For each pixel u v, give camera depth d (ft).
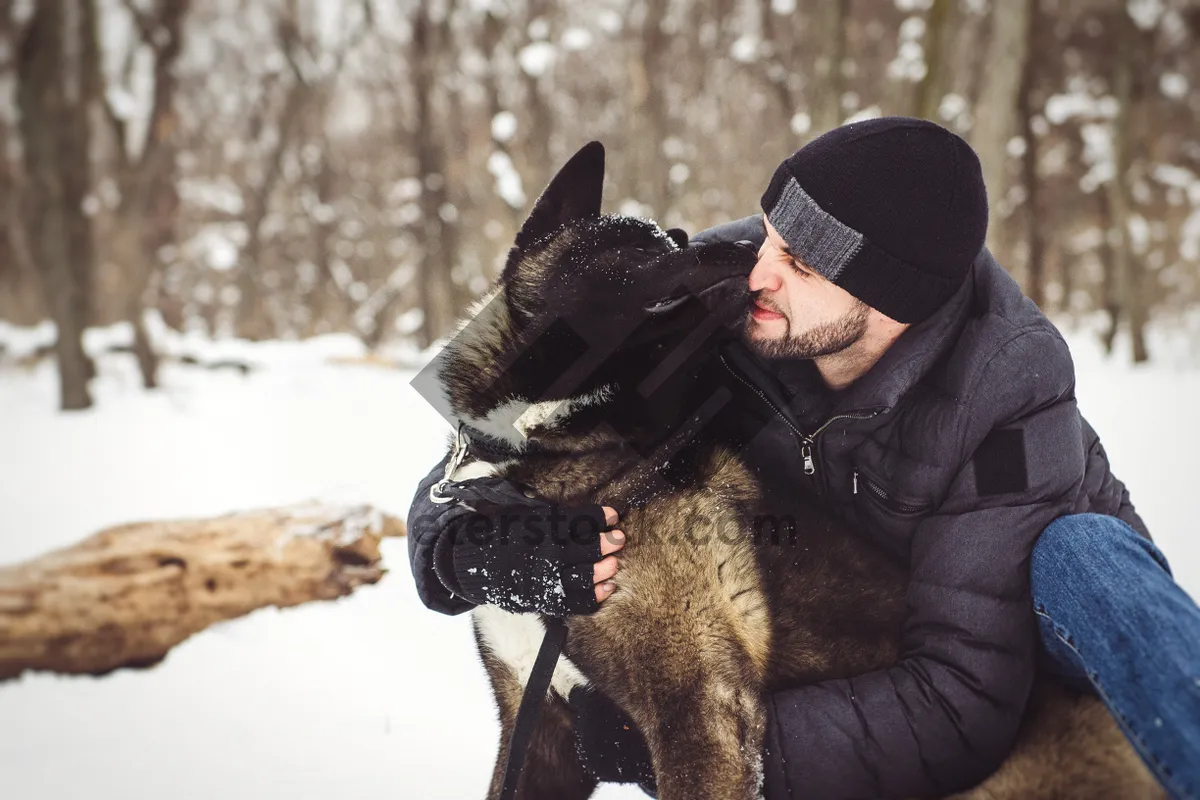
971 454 6.19
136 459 21.83
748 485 6.62
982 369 6.19
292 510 11.59
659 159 63.16
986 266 6.80
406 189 70.08
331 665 9.91
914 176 6.19
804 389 6.83
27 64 30.63
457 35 63.05
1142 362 50.75
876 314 6.47
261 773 7.87
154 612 10.07
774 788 5.95
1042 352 6.18
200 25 66.23
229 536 10.92
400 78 70.23
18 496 17.76
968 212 6.31
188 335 58.65
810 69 39.83
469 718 8.95
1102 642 5.39
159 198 41.88
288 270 73.41
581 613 5.83
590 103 69.87
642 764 6.24
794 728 5.93
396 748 8.32
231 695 9.29
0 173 43.68
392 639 10.50
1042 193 55.83
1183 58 55.01
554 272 6.55
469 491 6.13
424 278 61.57
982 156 24.25
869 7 52.37
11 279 55.83
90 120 32.60
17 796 7.48
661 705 5.91
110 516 15.79
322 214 72.54
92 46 32.22
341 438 23.84
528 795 6.63
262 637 10.44
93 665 9.75
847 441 6.59
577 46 64.49
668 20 66.03
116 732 8.59
